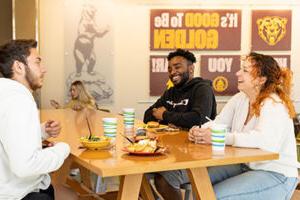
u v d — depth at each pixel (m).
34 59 1.98
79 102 5.13
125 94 5.91
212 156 1.93
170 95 3.63
